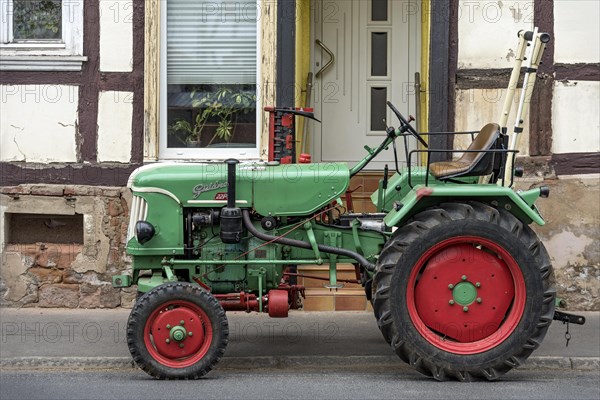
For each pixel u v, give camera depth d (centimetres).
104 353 669
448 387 580
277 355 661
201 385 586
